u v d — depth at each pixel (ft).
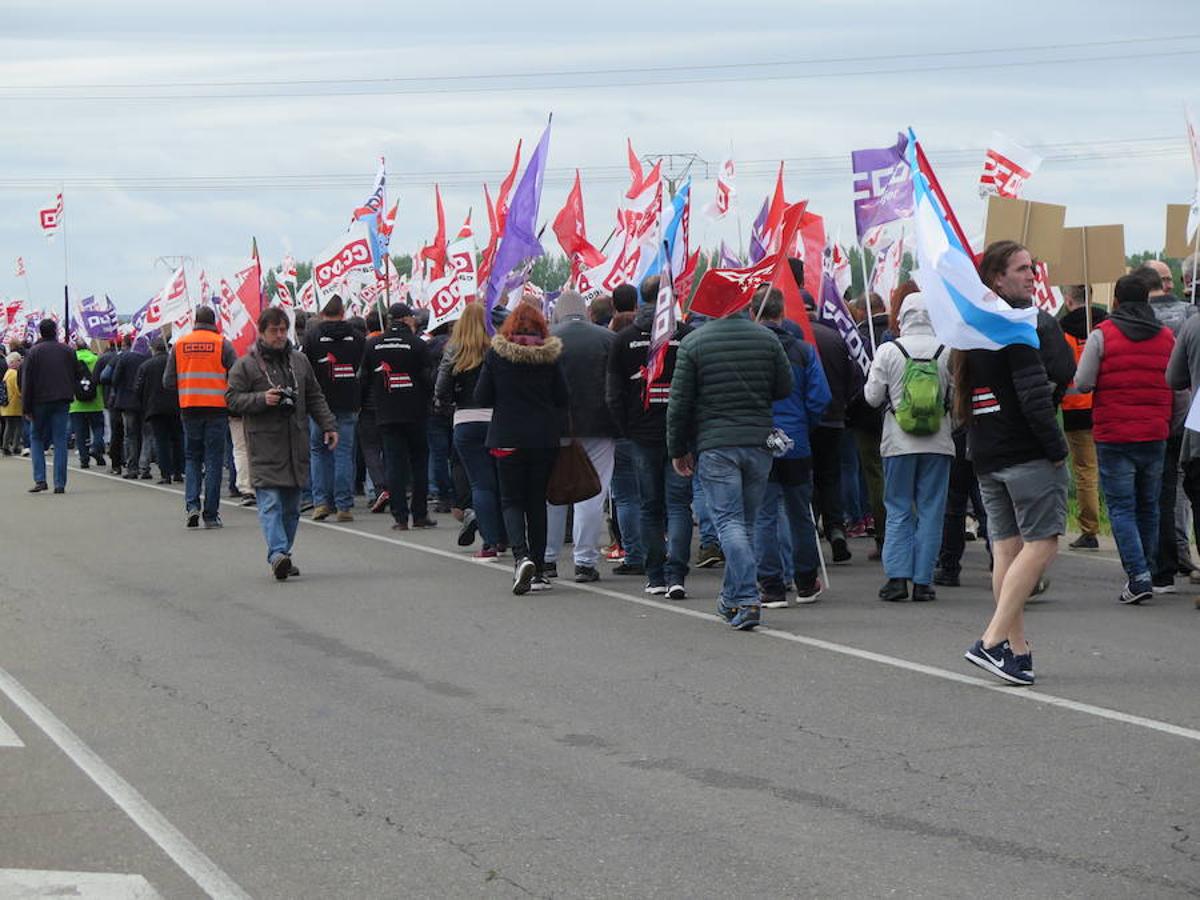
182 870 19.31
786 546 42.09
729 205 60.70
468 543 50.16
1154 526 39.50
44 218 104.73
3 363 104.99
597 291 63.46
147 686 30.01
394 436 56.13
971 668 30.83
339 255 78.64
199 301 90.12
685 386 35.35
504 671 31.17
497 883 18.72
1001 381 28.89
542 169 55.16
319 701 28.58
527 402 40.96
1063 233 45.57
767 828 20.76
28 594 41.88
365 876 19.03
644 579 43.73
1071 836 20.26
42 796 22.56
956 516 41.19
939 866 19.16
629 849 19.95
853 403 46.11
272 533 43.88
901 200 46.65
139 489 75.87
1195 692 28.43
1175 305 43.57
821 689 29.12
